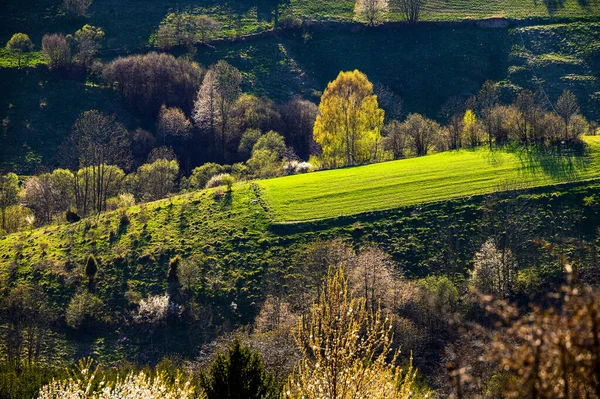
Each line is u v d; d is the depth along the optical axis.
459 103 149.12
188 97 153.00
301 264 78.81
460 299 65.38
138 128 141.00
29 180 116.06
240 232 86.81
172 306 73.81
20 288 77.94
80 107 147.88
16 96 149.25
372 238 83.00
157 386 29.06
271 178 102.94
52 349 69.50
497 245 76.94
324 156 118.44
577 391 11.21
